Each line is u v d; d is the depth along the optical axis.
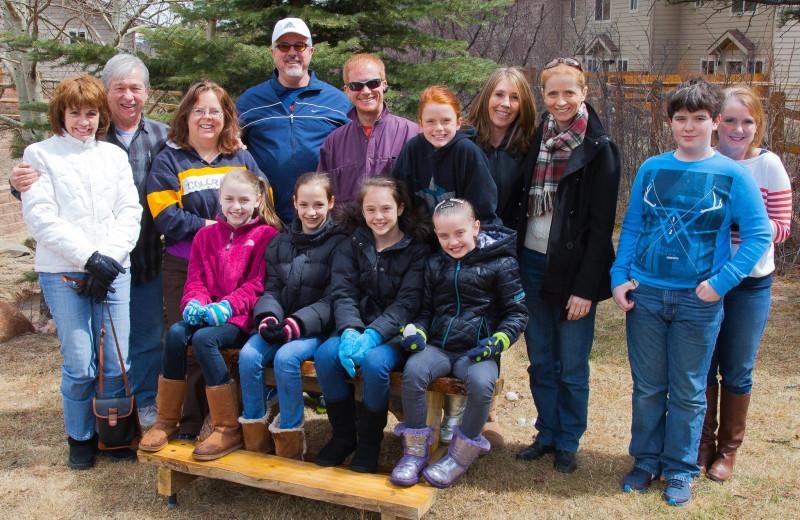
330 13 5.57
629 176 9.88
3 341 5.84
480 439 2.98
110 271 3.37
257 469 3.02
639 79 10.62
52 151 3.43
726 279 2.93
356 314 3.16
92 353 3.57
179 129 3.75
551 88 3.07
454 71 5.93
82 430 3.57
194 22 6.47
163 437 3.21
